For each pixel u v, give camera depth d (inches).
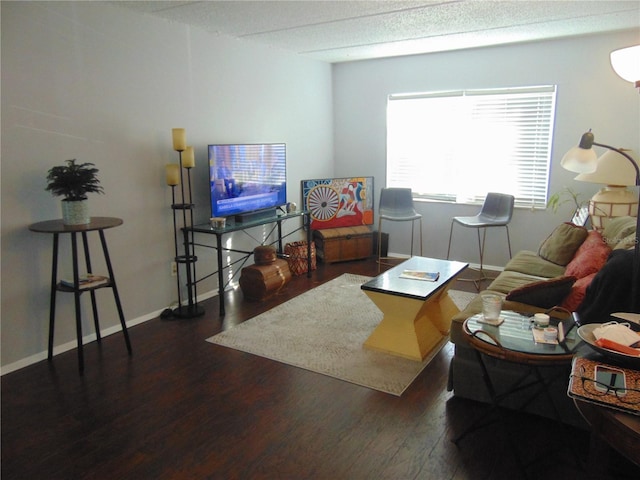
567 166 101.7
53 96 116.6
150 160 143.4
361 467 80.2
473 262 209.5
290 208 189.5
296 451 84.5
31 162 113.6
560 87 180.2
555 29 159.8
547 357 73.4
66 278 119.2
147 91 140.2
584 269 118.3
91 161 127.1
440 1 126.3
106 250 118.9
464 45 186.4
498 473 78.4
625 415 47.4
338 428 91.4
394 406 98.9
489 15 140.8
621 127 173.2
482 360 92.0
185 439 88.4
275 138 195.3
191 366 117.1
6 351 113.3
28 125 112.1
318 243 216.4
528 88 186.5
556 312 93.1
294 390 105.6
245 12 135.4
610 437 48.1
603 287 85.2
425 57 205.3
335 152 235.0
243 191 168.7
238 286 183.2
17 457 83.6
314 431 90.4
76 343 128.0
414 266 140.8
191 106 155.3
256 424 92.9
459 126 204.4
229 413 96.7
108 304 136.2
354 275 195.0
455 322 99.1
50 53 115.1
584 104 177.5
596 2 128.5
